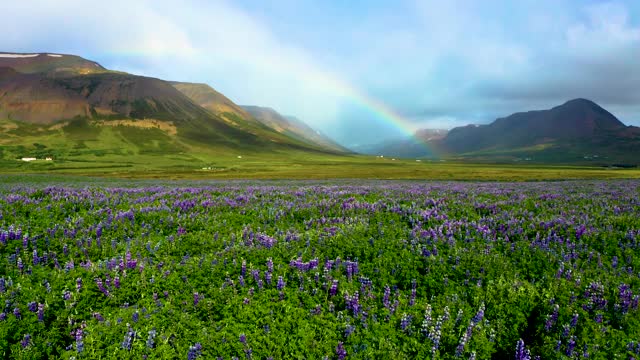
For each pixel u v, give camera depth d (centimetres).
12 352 748
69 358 722
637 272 1134
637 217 1636
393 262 1151
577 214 1759
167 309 887
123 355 745
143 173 16125
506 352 862
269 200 2127
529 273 1125
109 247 1242
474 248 1270
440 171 15750
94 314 857
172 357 761
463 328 869
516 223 1554
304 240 1320
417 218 1634
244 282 1020
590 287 995
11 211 1554
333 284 998
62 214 1617
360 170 16912
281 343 816
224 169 18562
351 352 805
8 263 1038
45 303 865
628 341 830
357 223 1566
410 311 926
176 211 1783
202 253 1231
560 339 853
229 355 781
